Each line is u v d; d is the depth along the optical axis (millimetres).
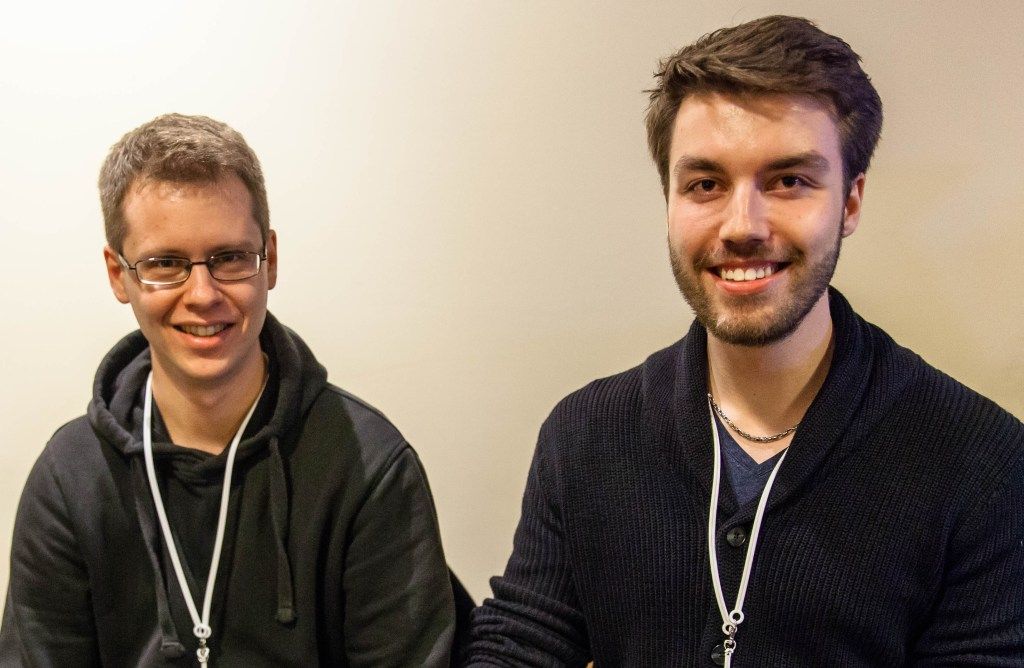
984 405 933
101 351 1493
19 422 1517
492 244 1473
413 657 1047
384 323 1507
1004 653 898
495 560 1573
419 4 1403
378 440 1076
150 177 934
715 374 1001
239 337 990
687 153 886
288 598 1024
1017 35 1290
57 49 1412
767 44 846
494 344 1504
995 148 1330
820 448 920
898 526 906
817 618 922
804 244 867
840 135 877
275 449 1039
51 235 1461
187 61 1423
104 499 1040
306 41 1419
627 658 1026
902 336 1411
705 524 973
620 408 1053
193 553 1042
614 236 1448
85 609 1060
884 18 1325
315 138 1448
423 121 1439
